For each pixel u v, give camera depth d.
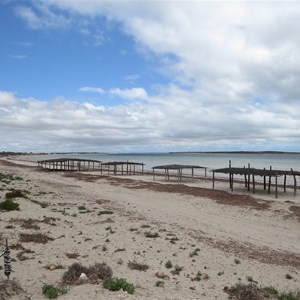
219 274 11.72
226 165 107.31
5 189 30.34
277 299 9.66
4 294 7.96
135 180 50.50
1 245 13.45
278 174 35.81
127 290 8.77
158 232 17.45
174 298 8.86
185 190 37.44
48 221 18.44
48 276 10.15
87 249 13.81
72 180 50.06
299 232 19.72
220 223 21.61
